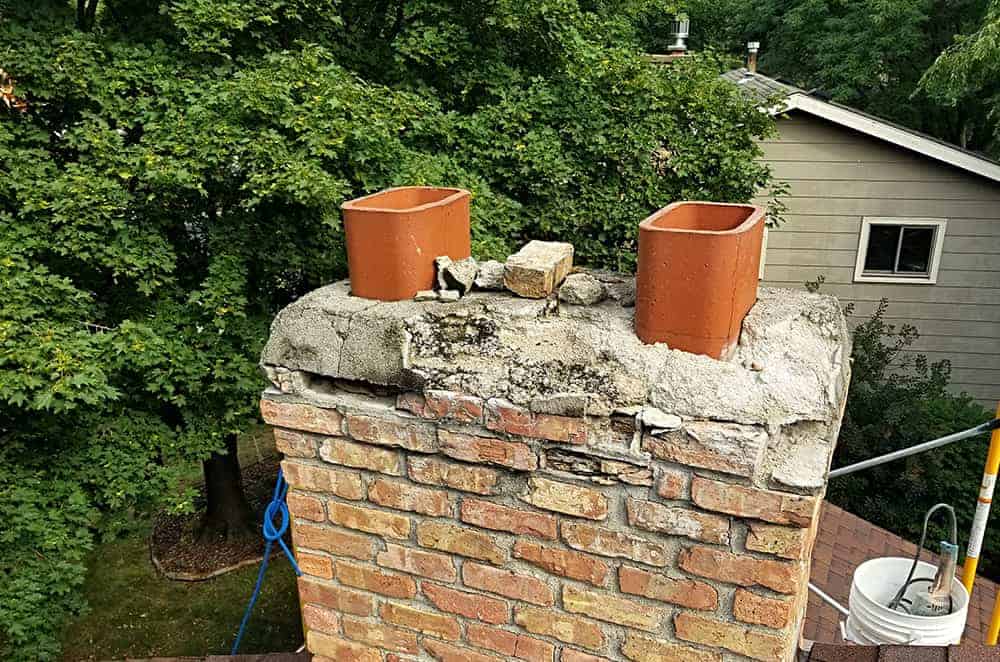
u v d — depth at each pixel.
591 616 1.45
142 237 5.12
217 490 7.57
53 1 5.36
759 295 1.52
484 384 1.41
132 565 7.43
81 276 5.41
